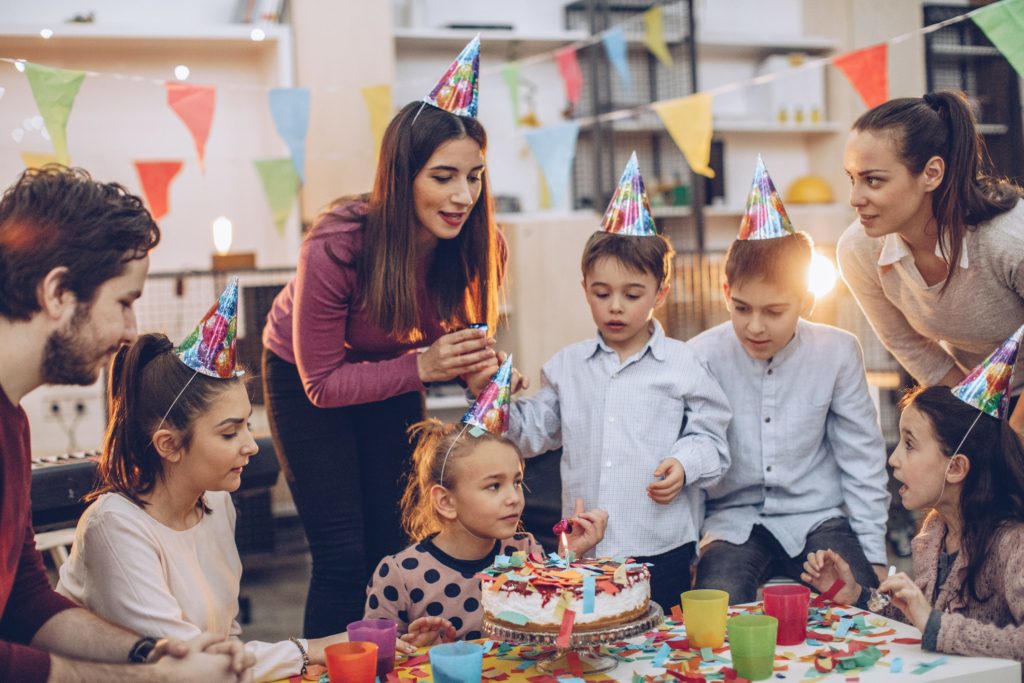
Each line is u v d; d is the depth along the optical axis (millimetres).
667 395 1935
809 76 5426
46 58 4148
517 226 4344
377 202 1804
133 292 1243
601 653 1345
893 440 4164
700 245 5051
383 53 4297
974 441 1532
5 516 1192
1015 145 5129
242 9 4449
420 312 1955
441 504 1652
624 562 1384
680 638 1411
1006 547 1479
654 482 1859
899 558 3330
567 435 1983
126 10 4371
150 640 1251
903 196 1785
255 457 2246
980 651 1295
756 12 5555
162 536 1426
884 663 1283
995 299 1861
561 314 4395
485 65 5047
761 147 5527
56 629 1302
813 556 1713
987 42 5207
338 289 1831
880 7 5324
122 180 4273
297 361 1883
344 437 2012
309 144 4211
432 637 1504
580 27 5156
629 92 5266
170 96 2914
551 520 2107
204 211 4395
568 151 3244
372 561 2086
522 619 1276
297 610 3293
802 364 2053
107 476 1450
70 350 1203
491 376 1843
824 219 5227
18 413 1231
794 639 1365
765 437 2053
